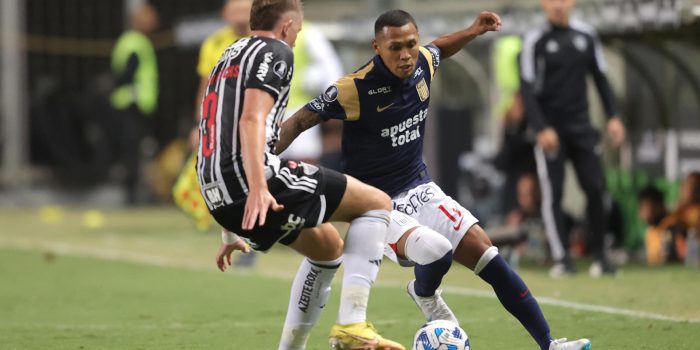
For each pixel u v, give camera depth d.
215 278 35.06
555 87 33.81
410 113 20.95
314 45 40.66
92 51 72.06
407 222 20.70
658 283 31.84
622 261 38.94
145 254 42.66
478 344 22.56
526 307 20.25
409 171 21.34
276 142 18.81
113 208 67.44
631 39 38.47
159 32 72.75
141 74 63.91
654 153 42.19
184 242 46.91
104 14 72.38
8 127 68.06
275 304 29.22
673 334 23.06
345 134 21.27
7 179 68.38
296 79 40.50
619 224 40.03
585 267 36.53
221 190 18.27
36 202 68.94
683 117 41.31
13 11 67.75
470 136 44.88
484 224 44.00
